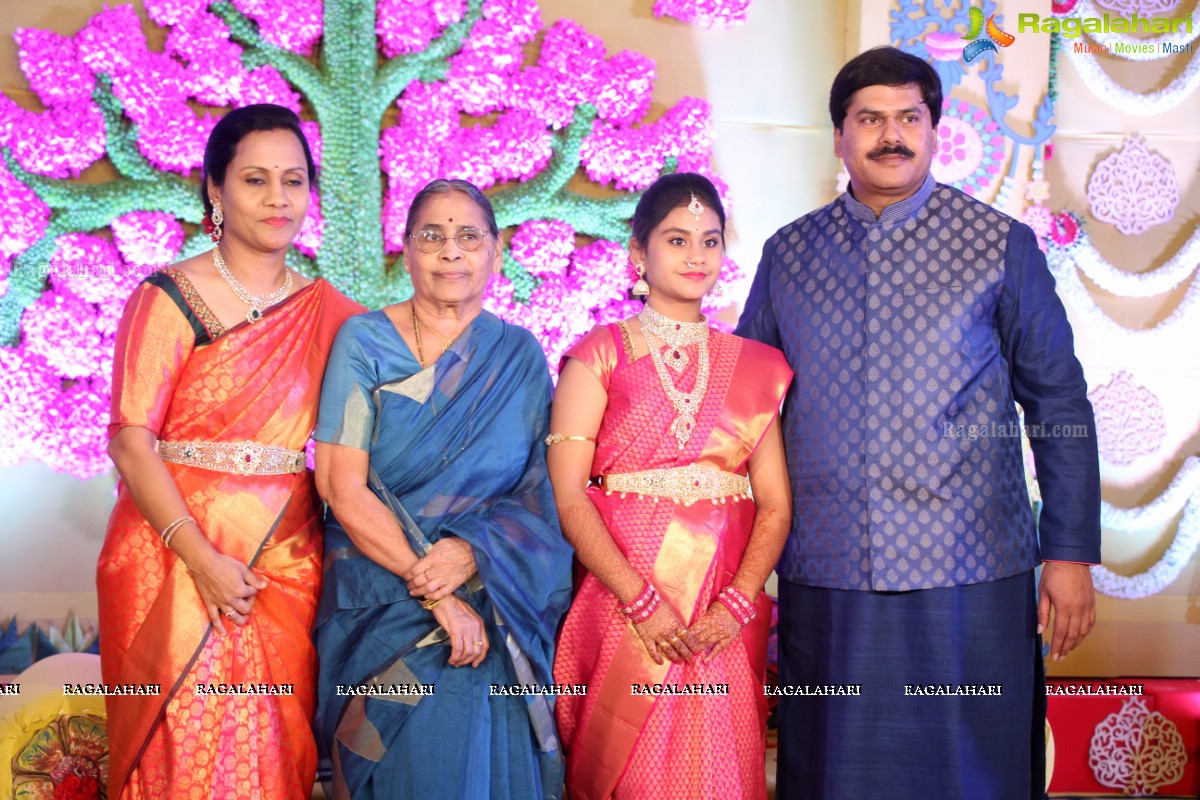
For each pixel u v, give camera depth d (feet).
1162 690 10.28
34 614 10.44
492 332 7.64
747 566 7.57
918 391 7.47
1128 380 11.78
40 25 10.36
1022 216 11.27
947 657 7.42
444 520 7.27
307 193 7.72
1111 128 11.76
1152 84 11.85
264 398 7.31
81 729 8.55
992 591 7.48
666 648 7.18
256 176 7.39
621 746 7.21
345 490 7.19
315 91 10.50
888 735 7.50
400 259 10.66
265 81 10.40
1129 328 11.86
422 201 7.55
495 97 10.83
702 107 11.21
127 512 7.25
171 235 10.32
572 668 7.68
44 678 8.65
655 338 7.78
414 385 7.36
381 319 7.61
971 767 7.43
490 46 10.79
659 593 7.32
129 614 7.07
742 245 11.60
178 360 7.25
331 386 7.38
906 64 7.61
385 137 10.67
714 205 7.74
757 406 7.69
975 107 11.16
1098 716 10.18
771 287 8.27
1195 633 11.84
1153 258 11.85
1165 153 11.85
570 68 10.96
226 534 7.13
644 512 7.45
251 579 7.04
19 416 10.11
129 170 10.26
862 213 7.88
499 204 10.86
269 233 7.45
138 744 6.94
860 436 7.57
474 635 7.08
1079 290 11.58
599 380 7.72
